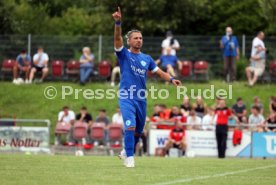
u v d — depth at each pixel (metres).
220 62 109.31
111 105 99.06
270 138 75.69
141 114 40.84
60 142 85.00
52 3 136.50
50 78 105.94
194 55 109.88
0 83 105.06
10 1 125.00
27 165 42.28
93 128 82.31
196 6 124.56
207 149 76.62
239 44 111.31
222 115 74.06
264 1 111.81
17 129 78.44
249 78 103.19
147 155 76.81
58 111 98.94
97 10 137.50
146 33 123.94
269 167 45.16
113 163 45.19
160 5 122.19
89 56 102.81
